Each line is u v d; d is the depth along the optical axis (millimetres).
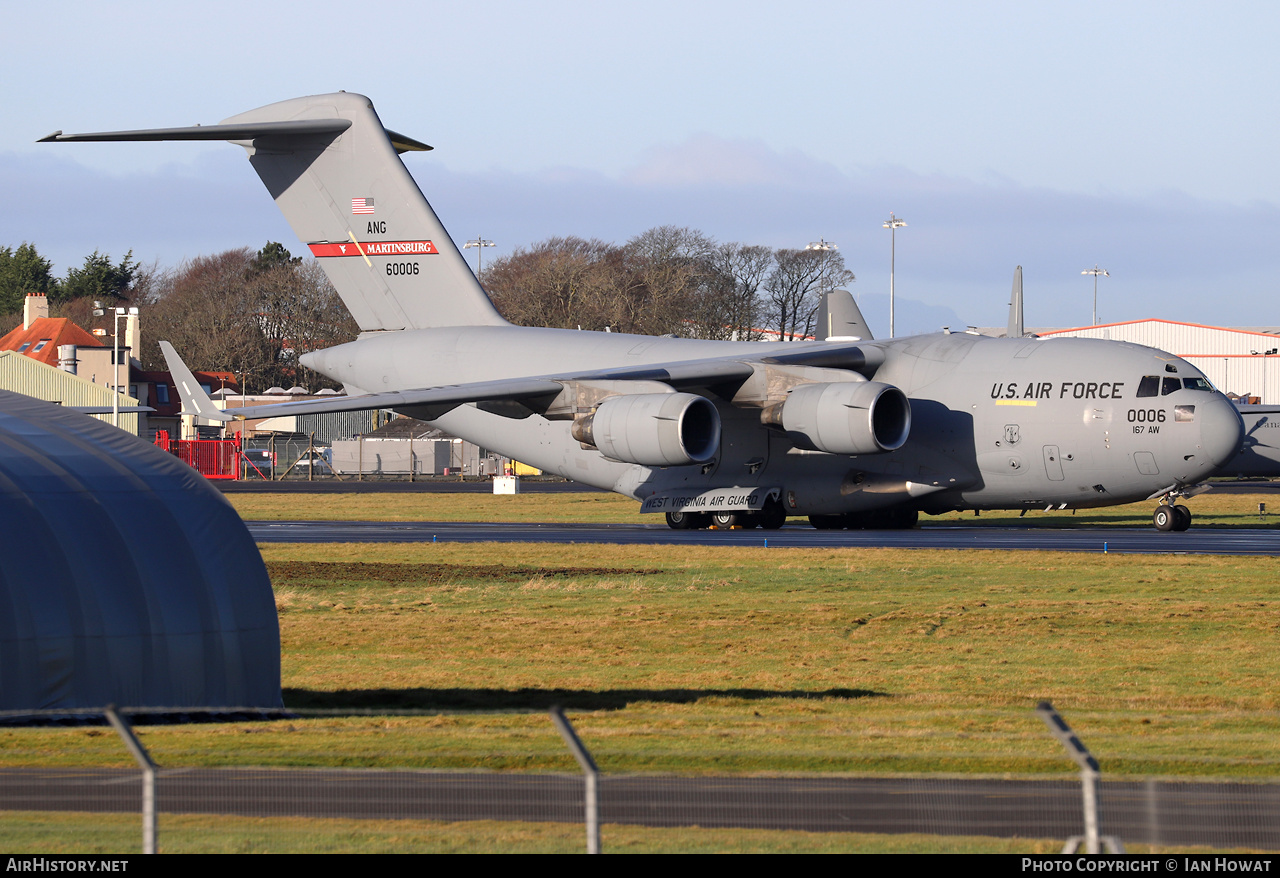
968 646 56531
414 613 68500
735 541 106812
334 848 26266
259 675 43344
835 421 108375
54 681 39406
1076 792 30547
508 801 29797
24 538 40188
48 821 28328
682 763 34938
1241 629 60156
